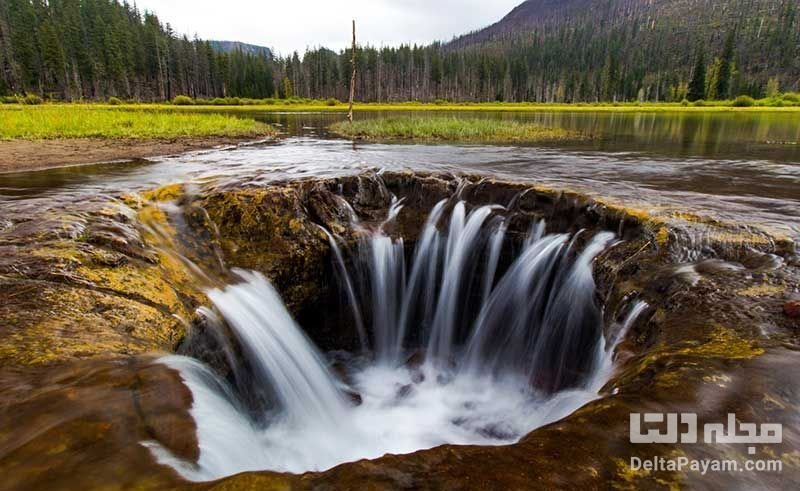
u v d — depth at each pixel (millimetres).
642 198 7691
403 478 1965
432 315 8664
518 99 117812
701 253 5344
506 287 7625
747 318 3662
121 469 1992
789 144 18844
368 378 7215
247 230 7062
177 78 101375
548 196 8102
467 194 9070
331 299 7848
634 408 2479
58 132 18266
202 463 2244
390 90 113938
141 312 4082
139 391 2627
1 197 7383
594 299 5852
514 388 6805
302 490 1870
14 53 78562
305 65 119062
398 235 8516
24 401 2455
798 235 5555
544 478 1986
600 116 49656
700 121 38938
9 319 3445
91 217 6031
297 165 11461
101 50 85125
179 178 9273
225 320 5184
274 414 5332
